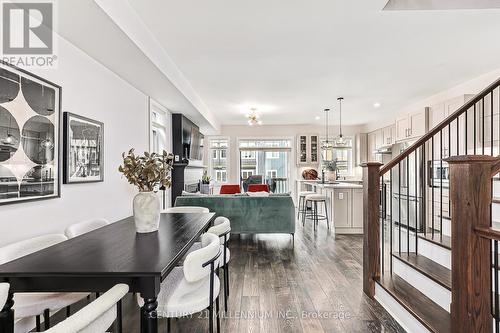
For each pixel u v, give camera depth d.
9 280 1.29
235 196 4.65
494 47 3.35
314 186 7.15
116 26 2.31
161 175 2.11
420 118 5.32
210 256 1.58
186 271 1.46
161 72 3.39
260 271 3.32
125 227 2.27
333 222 5.35
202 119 6.47
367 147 8.69
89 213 3.01
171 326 2.19
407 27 2.87
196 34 3.01
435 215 4.85
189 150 6.50
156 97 4.59
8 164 1.99
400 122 6.07
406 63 3.84
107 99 3.33
